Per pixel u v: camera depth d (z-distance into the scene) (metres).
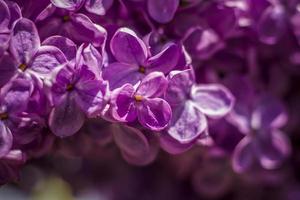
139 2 0.22
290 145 0.29
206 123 0.21
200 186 0.28
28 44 0.20
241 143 0.25
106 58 0.21
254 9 0.25
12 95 0.19
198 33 0.23
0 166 0.20
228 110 0.22
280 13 0.25
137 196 0.31
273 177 0.29
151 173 0.30
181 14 0.23
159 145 0.21
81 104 0.20
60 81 0.20
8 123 0.20
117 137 0.21
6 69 0.20
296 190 0.30
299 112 0.28
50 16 0.20
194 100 0.22
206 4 0.23
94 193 0.31
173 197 0.30
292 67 0.27
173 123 0.21
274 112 0.26
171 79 0.21
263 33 0.25
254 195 0.30
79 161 0.30
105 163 0.30
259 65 0.26
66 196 0.32
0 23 0.20
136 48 0.21
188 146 0.21
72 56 0.20
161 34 0.22
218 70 0.24
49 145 0.21
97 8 0.21
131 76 0.20
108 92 0.20
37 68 0.20
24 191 0.32
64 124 0.20
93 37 0.20
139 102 0.20
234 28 0.24
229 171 0.27
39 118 0.20
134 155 0.21
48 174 0.30
